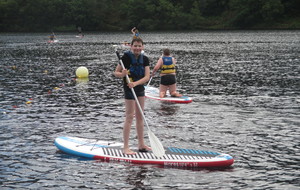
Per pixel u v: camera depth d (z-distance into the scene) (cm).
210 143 738
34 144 738
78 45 4703
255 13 8662
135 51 641
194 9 9294
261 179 557
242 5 8888
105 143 717
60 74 1916
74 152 673
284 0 8875
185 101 1145
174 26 9344
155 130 836
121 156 647
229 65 2222
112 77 1788
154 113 1007
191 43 4769
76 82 1625
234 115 973
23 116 981
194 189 522
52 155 672
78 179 562
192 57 2839
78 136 791
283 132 809
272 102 1132
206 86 1464
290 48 3553
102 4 9569
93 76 1830
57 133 816
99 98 1238
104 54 3300
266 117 946
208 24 9281
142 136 677
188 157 631
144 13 9438
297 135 786
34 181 555
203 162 609
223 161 608
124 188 528
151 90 1330
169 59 1200
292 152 678
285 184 538
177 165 614
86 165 621
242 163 626
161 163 623
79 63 2512
